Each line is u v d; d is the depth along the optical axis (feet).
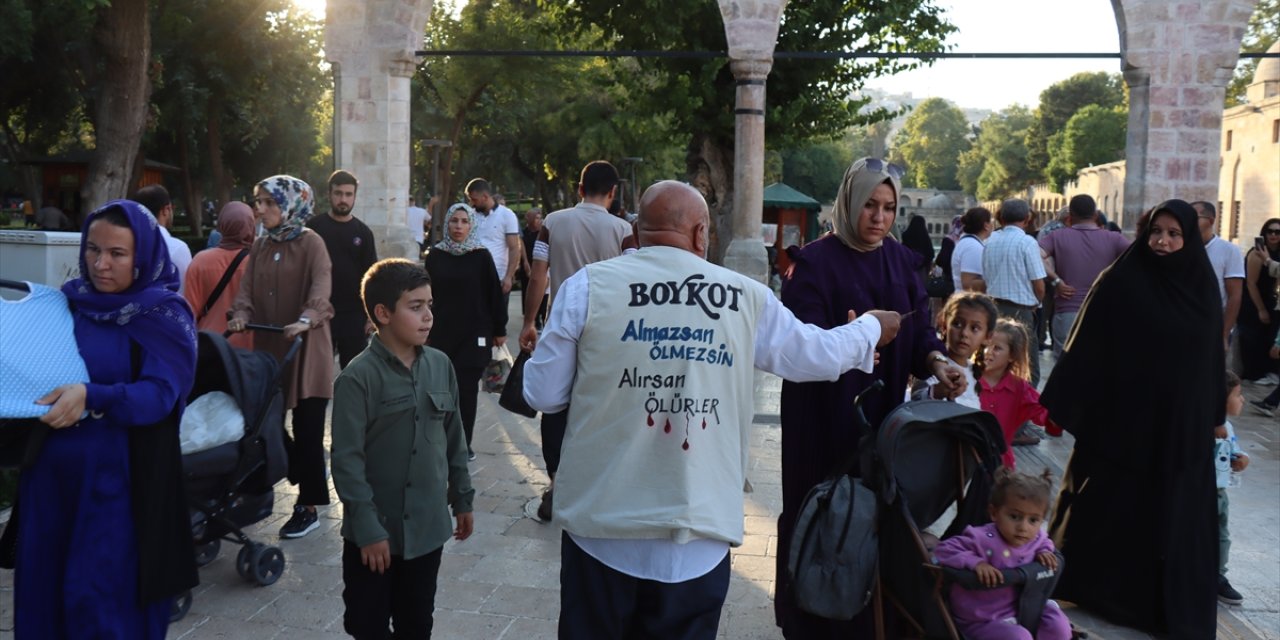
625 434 10.03
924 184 447.01
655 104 64.44
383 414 12.80
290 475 19.89
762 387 37.78
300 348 19.49
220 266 20.72
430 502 13.08
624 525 9.90
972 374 16.92
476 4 96.63
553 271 20.57
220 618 16.21
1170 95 47.21
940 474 12.91
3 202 152.56
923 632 12.59
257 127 117.70
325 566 18.60
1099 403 16.49
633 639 10.39
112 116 53.42
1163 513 16.03
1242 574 19.58
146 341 11.41
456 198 145.89
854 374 13.50
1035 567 12.44
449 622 16.24
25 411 10.54
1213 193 47.50
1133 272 16.39
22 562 11.20
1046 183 306.35
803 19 63.52
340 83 49.70
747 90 48.57
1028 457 18.31
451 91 101.40
